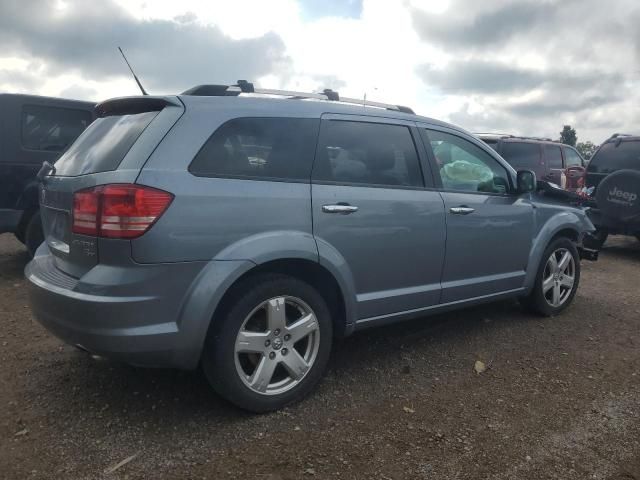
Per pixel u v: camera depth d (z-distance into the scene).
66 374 3.80
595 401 3.65
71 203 3.12
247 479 2.70
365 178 3.78
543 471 2.85
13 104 6.49
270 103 3.45
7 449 2.88
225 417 3.27
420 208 4.01
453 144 4.48
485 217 4.52
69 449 2.90
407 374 3.98
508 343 4.68
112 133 3.31
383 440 3.08
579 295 6.39
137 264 2.83
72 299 2.89
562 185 10.96
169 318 2.93
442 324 5.12
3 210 6.48
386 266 3.85
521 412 3.46
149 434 3.07
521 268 5.00
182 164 3.01
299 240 3.33
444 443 3.07
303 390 3.46
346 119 3.77
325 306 3.52
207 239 3.01
